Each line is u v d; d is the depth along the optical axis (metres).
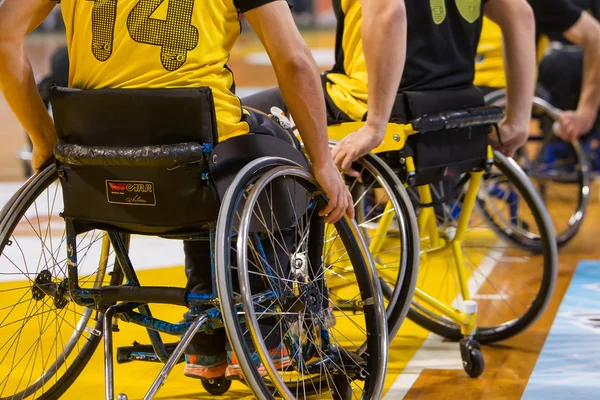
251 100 8.80
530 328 10.43
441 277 12.79
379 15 7.83
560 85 16.98
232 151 6.23
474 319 8.84
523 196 9.50
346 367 7.32
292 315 6.83
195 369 7.57
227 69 6.53
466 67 8.94
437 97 8.49
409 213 8.20
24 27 6.47
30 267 12.95
